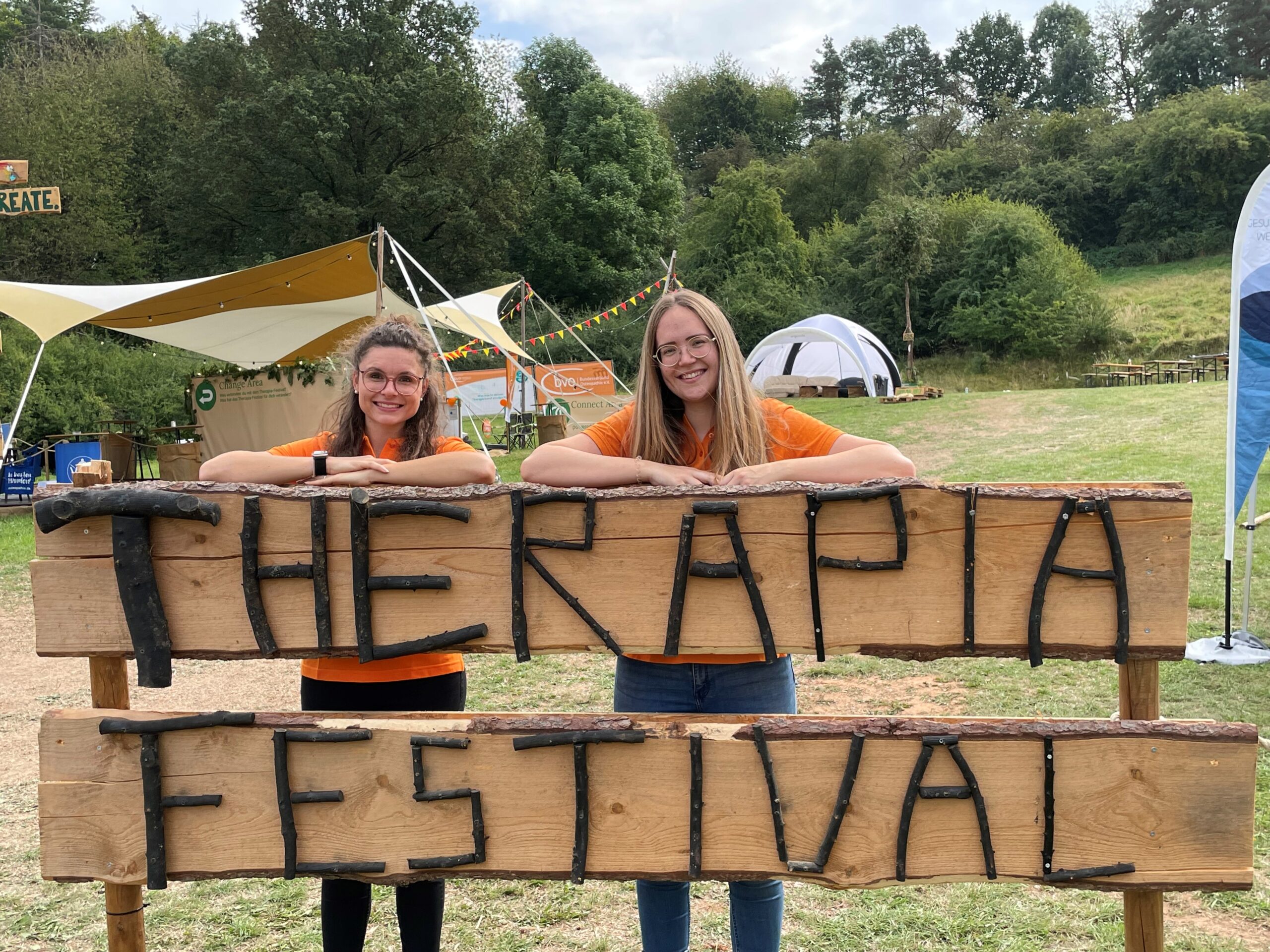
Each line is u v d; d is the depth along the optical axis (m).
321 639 1.83
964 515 1.76
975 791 1.78
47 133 30.28
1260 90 51.78
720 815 1.83
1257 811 3.36
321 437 2.41
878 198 51.53
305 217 31.00
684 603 1.82
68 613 1.85
